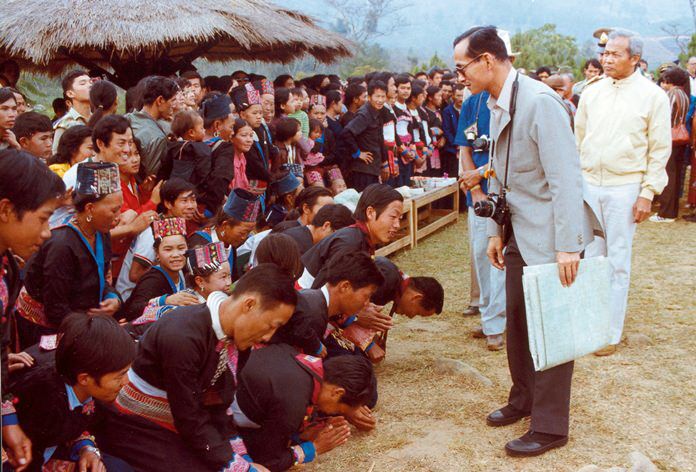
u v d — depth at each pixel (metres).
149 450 2.96
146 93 5.22
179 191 4.40
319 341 3.73
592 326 3.62
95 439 3.04
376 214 4.13
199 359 2.85
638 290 6.49
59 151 4.57
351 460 3.60
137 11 8.41
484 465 3.53
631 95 4.96
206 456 2.93
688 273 6.97
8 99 4.40
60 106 7.68
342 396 3.44
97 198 3.35
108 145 4.31
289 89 7.57
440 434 3.85
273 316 2.81
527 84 3.59
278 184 6.32
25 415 2.59
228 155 5.33
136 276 4.32
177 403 2.84
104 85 5.16
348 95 9.34
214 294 2.96
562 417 3.66
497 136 3.71
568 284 3.51
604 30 9.08
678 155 9.27
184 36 8.24
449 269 7.32
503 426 3.93
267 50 11.27
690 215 9.54
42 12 8.20
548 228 3.59
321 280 3.99
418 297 4.47
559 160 3.47
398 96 9.40
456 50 3.64
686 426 3.90
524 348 3.87
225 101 5.55
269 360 3.37
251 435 3.39
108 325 2.63
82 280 3.42
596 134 5.05
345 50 11.18
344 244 4.11
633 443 3.73
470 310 5.92
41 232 2.34
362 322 4.24
